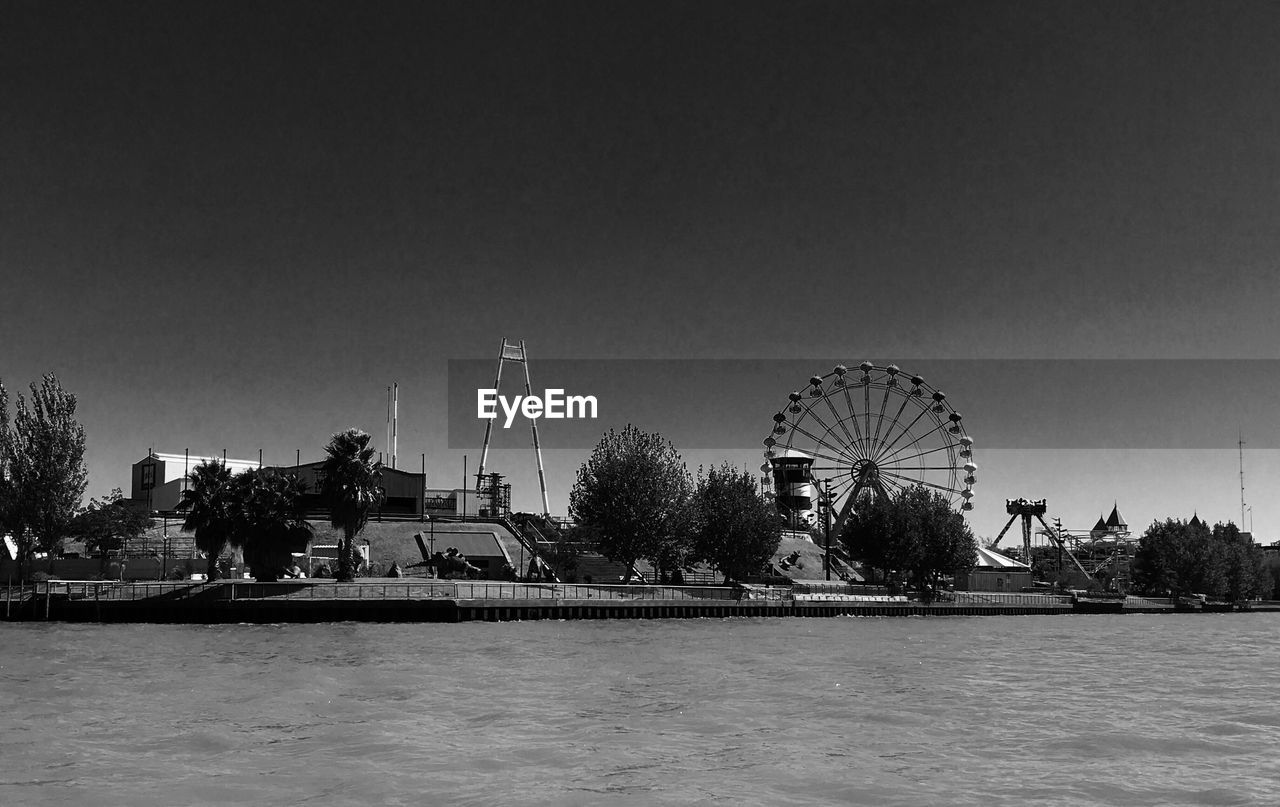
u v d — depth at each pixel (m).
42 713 33.03
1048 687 42.25
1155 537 193.88
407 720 31.89
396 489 128.62
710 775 24.84
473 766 25.52
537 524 137.12
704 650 58.00
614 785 23.80
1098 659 56.78
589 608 91.38
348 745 27.89
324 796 22.58
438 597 85.75
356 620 81.06
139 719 31.84
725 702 36.38
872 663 51.69
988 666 51.41
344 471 93.19
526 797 22.66
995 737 30.14
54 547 99.31
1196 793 23.64
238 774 24.50
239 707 34.34
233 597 82.88
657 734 29.97
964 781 24.56
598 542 120.38
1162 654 61.53
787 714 33.88
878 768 25.81
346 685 40.25
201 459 136.12
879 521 142.00
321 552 111.19
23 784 23.53
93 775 24.41
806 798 22.89
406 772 24.81
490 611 84.31
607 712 33.88
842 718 33.19
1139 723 32.84
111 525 104.81
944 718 33.47
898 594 137.88
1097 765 26.47
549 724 31.44
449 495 133.88
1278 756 27.77
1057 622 118.00
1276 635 87.38
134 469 136.62
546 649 57.50
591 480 120.38
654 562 121.56
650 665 48.62
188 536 112.50
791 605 109.50
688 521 120.44
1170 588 193.12
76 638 64.69
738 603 103.75
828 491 154.88
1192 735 30.64
